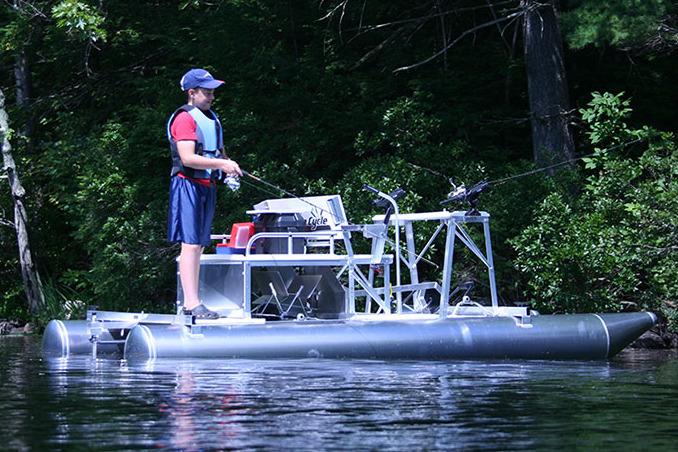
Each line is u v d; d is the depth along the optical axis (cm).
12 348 2241
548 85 2936
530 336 1736
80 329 1873
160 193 3222
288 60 3253
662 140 2719
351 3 3344
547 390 1259
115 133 3344
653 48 2916
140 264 3127
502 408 1091
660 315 2434
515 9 3066
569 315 1806
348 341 1634
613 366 1642
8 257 3928
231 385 1275
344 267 1866
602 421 1005
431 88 3158
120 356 1797
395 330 1669
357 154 3030
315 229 1819
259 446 863
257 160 3080
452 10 3170
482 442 886
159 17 3788
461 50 3334
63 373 1459
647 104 3275
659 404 1130
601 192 2533
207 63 3381
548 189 2683
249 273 1688
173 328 1609
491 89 3312
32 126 4047
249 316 1678
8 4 3869
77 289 3741
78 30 3353
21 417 1024
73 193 3538
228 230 2942
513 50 3155
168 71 3425
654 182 2489
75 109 4044
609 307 2431
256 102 3200
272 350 1605
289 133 3159
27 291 3628
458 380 1356
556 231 2517
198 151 1634
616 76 3284
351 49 3400
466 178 2794
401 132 2978
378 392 1214
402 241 2689
